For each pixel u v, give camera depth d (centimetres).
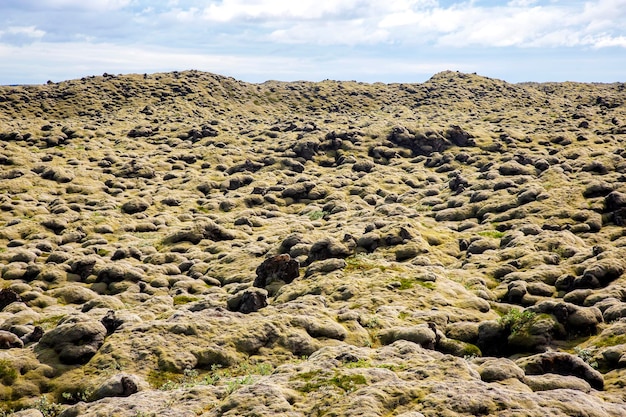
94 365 4112
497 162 16450
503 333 4903
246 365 4159
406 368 3008
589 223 9312
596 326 4962
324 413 2497
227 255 9294
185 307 5950
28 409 3478
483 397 2438
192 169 18550
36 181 15512
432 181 16650
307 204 14950
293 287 6681
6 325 5816
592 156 15800
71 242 11019
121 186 15962
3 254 9344
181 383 3834
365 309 5556
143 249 10125
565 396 2514
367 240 8419
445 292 6238
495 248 8738
